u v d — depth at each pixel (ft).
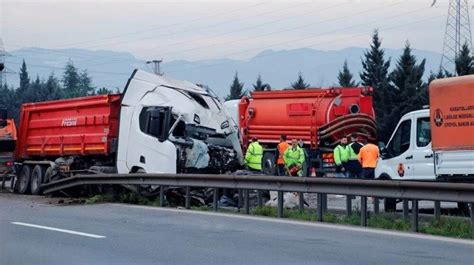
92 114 76.69
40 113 84.94
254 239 42.50
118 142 72.02
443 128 57.57
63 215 56.03
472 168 55.62
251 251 38.22
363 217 48.96
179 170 67.97
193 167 68.33
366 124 99.50
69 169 79.61
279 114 103.30
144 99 70.95
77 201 68.18
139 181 64.90
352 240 42.14
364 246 39.91
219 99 74.02
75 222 51.24
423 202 77.15
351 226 48.60
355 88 99.81
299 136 100.99
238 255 36.96
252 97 107.76
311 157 99.35
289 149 82.64
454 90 56.75
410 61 187.93
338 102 98.53
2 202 69.21
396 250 38.58
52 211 59.31
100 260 35.86
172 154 67.10
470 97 55.72
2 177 89.61
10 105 274.16
